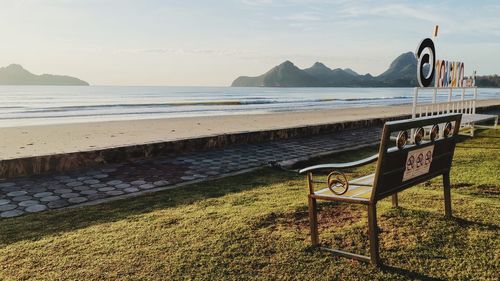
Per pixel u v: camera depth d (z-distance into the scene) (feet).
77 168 24.22
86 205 16.66
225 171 23.73
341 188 11.95
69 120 76.89
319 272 10.22
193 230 13.19
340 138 39.81
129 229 13.43
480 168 22.43
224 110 116.88
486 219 13.67
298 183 20.17
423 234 12.48
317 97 288.10
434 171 13.00
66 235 12.98
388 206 15.24
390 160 10.34
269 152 30.66
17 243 12.35
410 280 9.78
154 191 18.89
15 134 45.78
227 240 12.26
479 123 50.11
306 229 13.16
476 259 10.80
